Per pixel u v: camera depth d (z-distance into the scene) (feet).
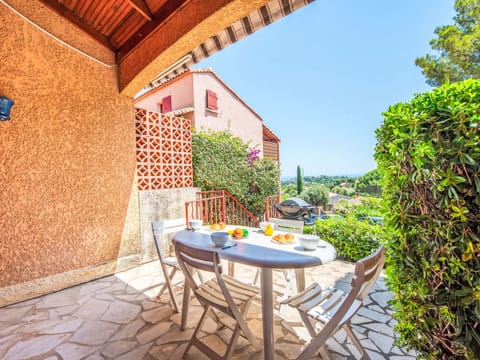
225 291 5.74
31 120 10.44
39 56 10.69
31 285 10.24
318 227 15.39
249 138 37.27
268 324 6.09
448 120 4.66
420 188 5.24
